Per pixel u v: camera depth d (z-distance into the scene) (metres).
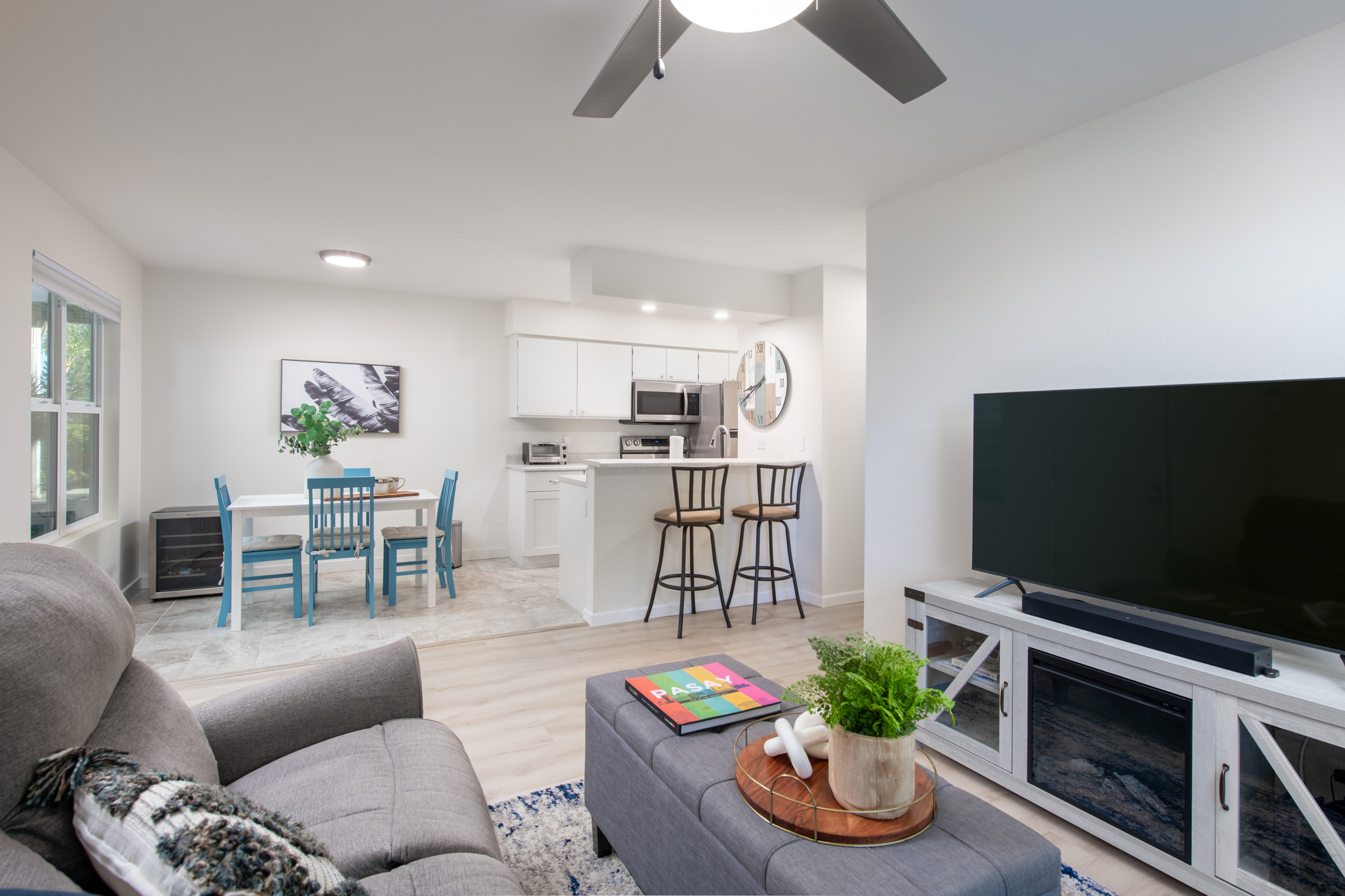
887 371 3.26
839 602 4.64
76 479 3.95
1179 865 1.75
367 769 1.46
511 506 6.08
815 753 1.44
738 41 1.96
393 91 2.26
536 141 2.65
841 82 2.18
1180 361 2.17
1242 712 1.63
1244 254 2.03
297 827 0.90
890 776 1.23
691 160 2.83
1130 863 1.88
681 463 4.23
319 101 2.34
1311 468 1.69
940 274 3.00
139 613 4.23
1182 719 1.74
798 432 4.83
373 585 4.90
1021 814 2.13
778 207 3.40
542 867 1.82
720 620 4.28
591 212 3.51
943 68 2.08
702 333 6.53
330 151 2.76
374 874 1.14
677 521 3.96
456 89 2.25
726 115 2.42
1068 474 2.24
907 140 2.60
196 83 2.21
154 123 2.50
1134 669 1.85
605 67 1.62
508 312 5.95
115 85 2.22
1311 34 1.88
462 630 3.97
